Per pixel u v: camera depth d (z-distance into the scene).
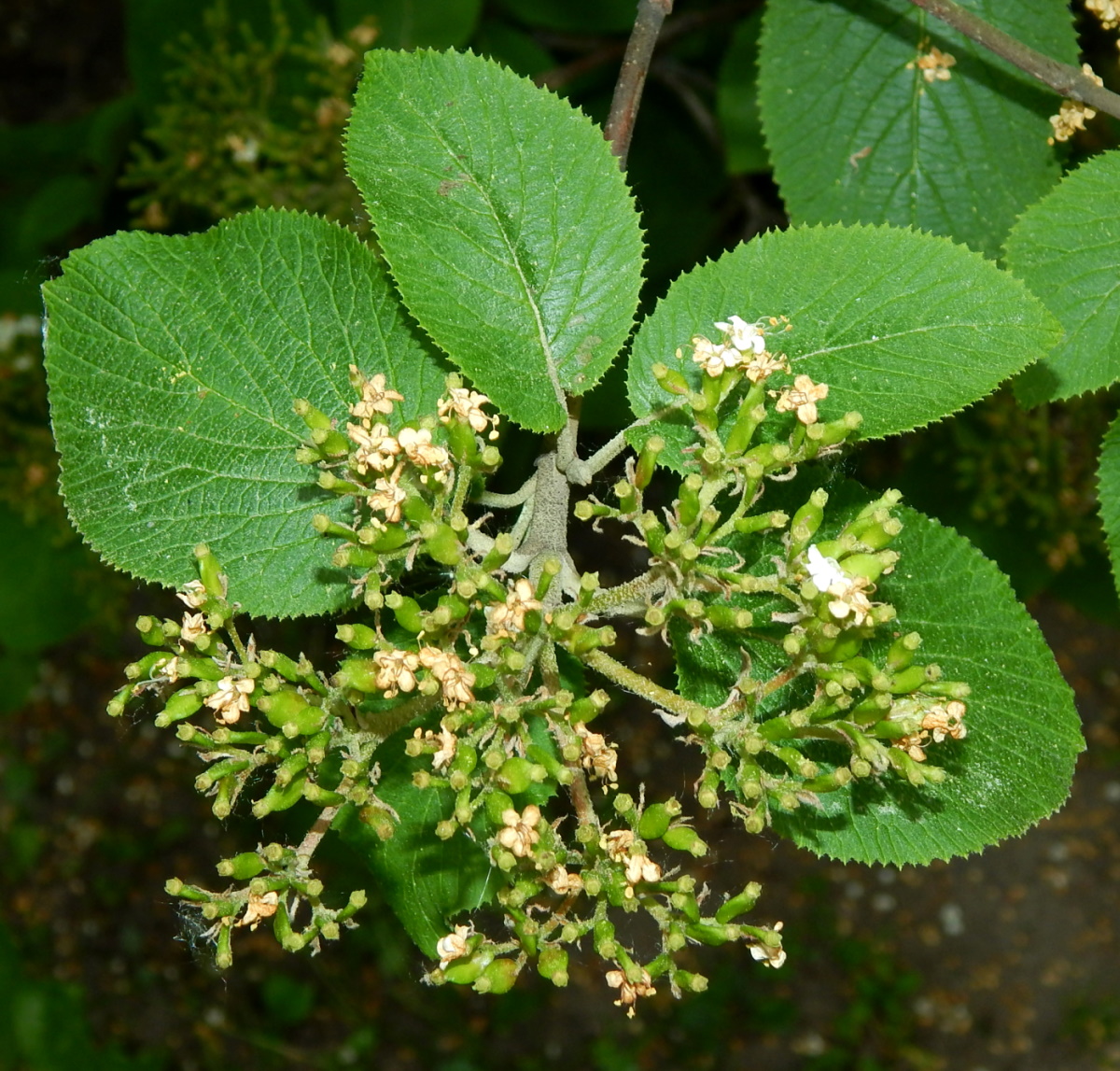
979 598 0.31
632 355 0.31
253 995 0.91
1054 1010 0.92
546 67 0.58
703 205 0.64
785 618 0.28
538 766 0.27
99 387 0.30
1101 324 0.32
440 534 0.28
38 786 0.93
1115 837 0.94
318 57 0.47
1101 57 0.53
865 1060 0.90
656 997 0.91
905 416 0.29
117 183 0.57
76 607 0.59
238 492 0.31
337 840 0.53
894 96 0.38
